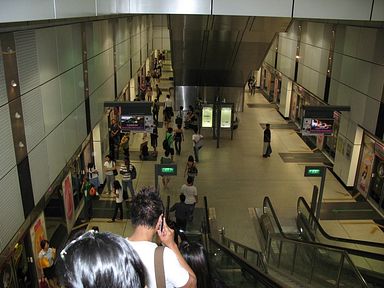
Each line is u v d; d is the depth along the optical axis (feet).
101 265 3.68
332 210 43.39
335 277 24.38
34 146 24.89
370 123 42.65
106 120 50.11
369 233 39.27
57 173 29.71
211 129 68.80
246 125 73.56
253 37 51.39
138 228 7.30
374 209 43.75
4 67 20.52
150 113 46.24
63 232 34.06
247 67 66.90
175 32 51.62
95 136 45.14
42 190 26.48
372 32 42.29
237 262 22.76
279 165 55.01
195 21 45.32
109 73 49.70
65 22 26.08
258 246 36.76
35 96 24.90
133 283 3.77
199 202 44.24
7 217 21.07
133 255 3.93
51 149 28.14
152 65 112.98
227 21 44.32
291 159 57.26
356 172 48.03
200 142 54.54
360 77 45.24
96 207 42.32
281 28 46.11
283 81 80.84
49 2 19.19
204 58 63.62
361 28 45.14
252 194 46.52
